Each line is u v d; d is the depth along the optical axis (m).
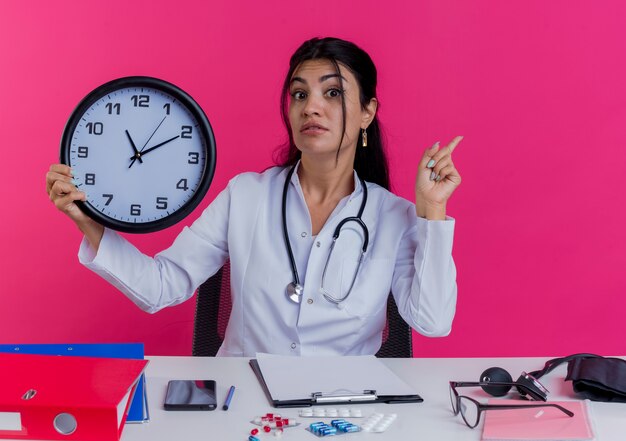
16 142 2.86
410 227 1.93
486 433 1.21
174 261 1.92
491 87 2.90
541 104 2.90
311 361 1.57
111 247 1.70
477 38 2.89
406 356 1.94
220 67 2.89
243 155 2.92
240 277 1.91
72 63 2.85
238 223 1.93
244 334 1.90
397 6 2.89
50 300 2.90
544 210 2.93
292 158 2.04
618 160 2.90
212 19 2.88
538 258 2.94
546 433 1.21
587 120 2.90
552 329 2.96
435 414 1.32
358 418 1.29
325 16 2.89
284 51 2.89
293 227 1.91
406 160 2.93
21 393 1.14
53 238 2.88
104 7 2.85
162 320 2.91
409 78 2.91
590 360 1.45
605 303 2.94
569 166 2.91
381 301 1.88
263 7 2.88
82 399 1.13
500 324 2.96
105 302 2.90
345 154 1.90
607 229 2.92
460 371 1.57
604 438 1.21
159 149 1.58
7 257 2.88
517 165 2.92
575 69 2.88
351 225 1.89
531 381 1.39
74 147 1.56
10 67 2.84
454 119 2.91
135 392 1.25
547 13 2.88
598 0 2.86
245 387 1.44
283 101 2.00
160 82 1.56
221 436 1.20
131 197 1.58
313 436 1.21
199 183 1.59
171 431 1.22
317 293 1.85
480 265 2.95
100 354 1.38
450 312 1.81
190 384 1.40
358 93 1.89
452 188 1.74
